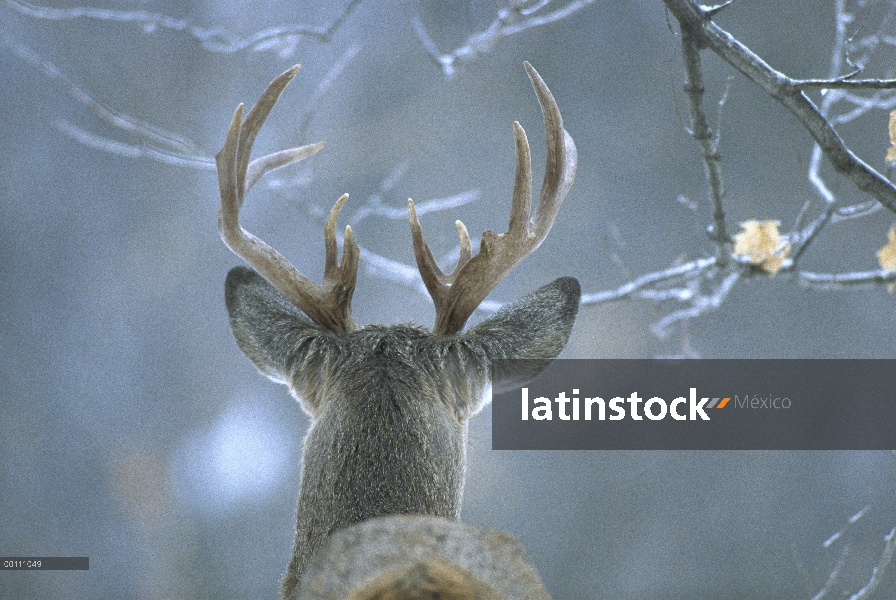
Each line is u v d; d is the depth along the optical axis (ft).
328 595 28.81
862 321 224.12
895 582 182.50
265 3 251.80
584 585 202.80
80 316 239.30
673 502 206.28
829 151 51.16
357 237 214.28
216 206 245.45
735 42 51.60
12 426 223.30
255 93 246.68
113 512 220.64
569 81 255.29
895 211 51.08
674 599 197.06
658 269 240.12
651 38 251.60
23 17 240.73
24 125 241.76
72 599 204.74
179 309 243.60
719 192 62.80
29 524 216.13
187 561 218.59
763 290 223.30
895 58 171.01
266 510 224.33
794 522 200.44
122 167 243.19
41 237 240.94
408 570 29.12
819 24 229.66
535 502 208.23
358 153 241.96
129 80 241.35
